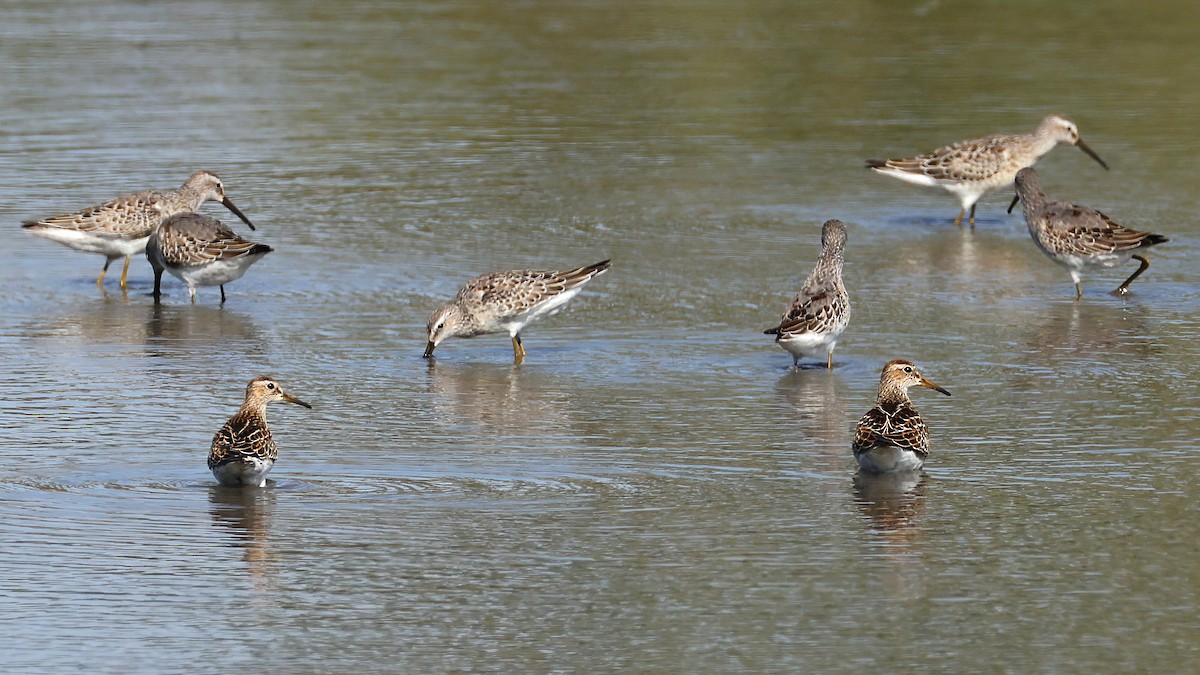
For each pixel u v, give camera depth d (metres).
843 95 35.25
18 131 31.81
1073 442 15.48
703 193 27.89
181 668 10.88
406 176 28.89
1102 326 20.09
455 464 14.95
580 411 16.70
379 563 12.57
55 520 13.38
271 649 11.16
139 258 24.75
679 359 18.81
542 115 33.69
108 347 19.30
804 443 15.57
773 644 11.20
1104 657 11.01
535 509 13.75
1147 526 13.29
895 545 12.92
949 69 37.56
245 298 21.81
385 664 10.95
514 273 19.05
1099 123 32.75
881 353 18.95
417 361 18.80
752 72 37.47
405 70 37.81
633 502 13.93
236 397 17.16
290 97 35.09
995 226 26.72
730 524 13.39
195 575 12.32
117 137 31.41
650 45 40.59
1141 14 43.97
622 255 23.89
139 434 15.77
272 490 14.19
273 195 27.50
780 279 22.58
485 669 10.89
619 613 11.71
